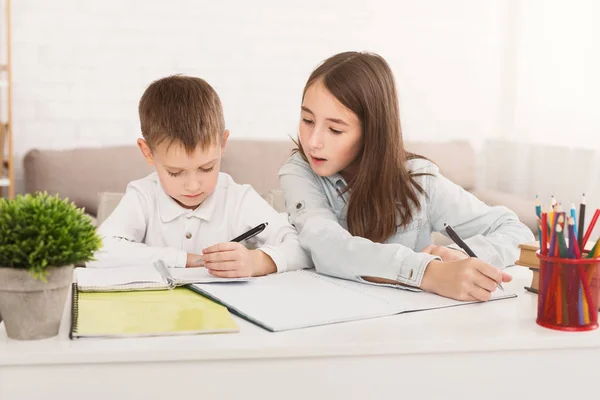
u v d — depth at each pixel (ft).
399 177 4.41
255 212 4.62
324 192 4.60
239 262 3.63
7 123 9.62
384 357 2.59
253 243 4.61
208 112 4.14
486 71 12.25
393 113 4.29
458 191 4.66
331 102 4.07
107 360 2.43
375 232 4.37
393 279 3.50
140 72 10.92
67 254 2.52
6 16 9.32
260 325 2.78
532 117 11.47
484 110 12.30
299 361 2.54
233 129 11.42
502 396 2.69
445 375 2.64
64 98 10.65
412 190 4.47
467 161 11.51
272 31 11.40
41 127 10.60
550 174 10.93
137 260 4.17
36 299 2.53
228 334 2.67
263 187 10.34
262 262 3.80
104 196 5.49
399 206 4.43
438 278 3.37
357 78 4.09
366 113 4.14
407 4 11.85
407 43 11.93
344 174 4.61
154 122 4.09
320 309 3.01
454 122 12.21
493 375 2.68
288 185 4.59
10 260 2.49
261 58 11.41
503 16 12.10
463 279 3.26
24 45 10.43
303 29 11.51
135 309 2.96
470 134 12.30
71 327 2.67
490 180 12.26
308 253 4.08
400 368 2.61
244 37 11.30
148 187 4.66
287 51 11.49
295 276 3.75
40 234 2.47
